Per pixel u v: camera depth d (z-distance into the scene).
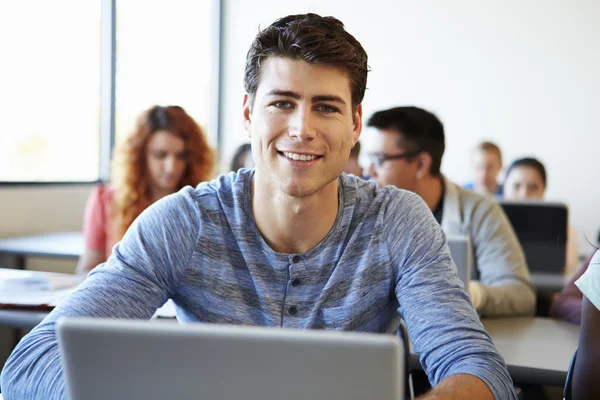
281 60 1.25
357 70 1.28
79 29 4.42
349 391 0.77
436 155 2.38
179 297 1.39
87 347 0.81
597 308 1.25
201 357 0.79
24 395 1.10
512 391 1.12
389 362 0.75
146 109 2.79
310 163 1.25
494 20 5.58
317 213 1.31
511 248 2.36
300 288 1.33
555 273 2.96
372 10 5.82
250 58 1.31
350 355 0.76
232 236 1.36
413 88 5.77
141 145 2.73
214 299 1.34
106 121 4.67
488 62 5.61
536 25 5.50
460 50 5.66
